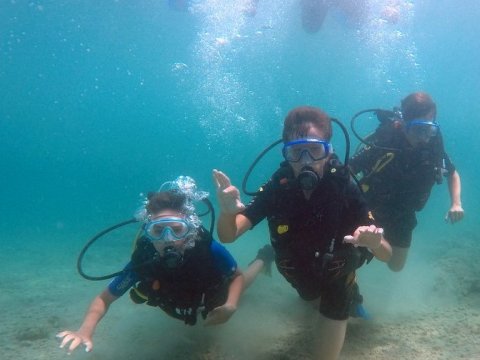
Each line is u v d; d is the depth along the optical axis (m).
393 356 1.56
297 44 9.93
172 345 1.74
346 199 1.35
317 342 1.44
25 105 29.36
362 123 20.17
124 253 4.10
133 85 21.53
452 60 19.06
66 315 2.25
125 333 1.89
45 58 14.66
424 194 2.04
